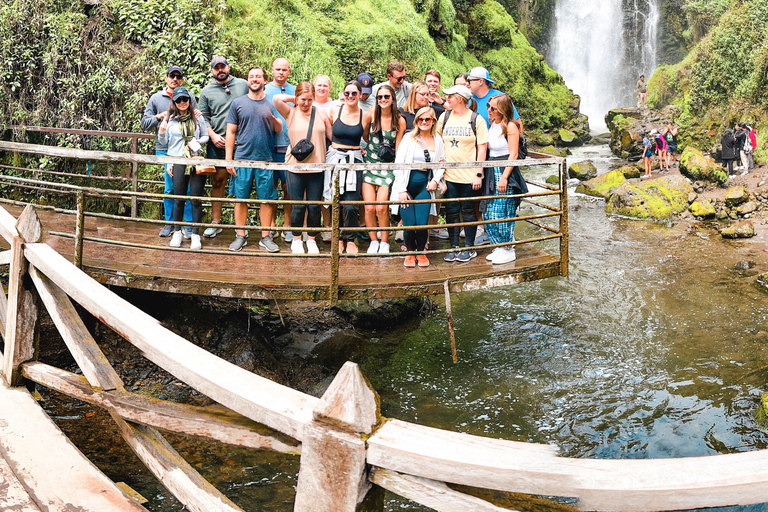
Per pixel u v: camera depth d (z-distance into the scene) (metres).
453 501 1.64
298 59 11.16
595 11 38.25
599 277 10.17
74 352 3.13
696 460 1.57
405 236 6.51
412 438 1.69
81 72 9.88
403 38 15.38
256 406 1.91
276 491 4.68
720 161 21.09
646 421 5.97
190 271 5.86
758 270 10.52
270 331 7.32
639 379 6.78
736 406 6.23
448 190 6.54
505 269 6.31
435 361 7.14
